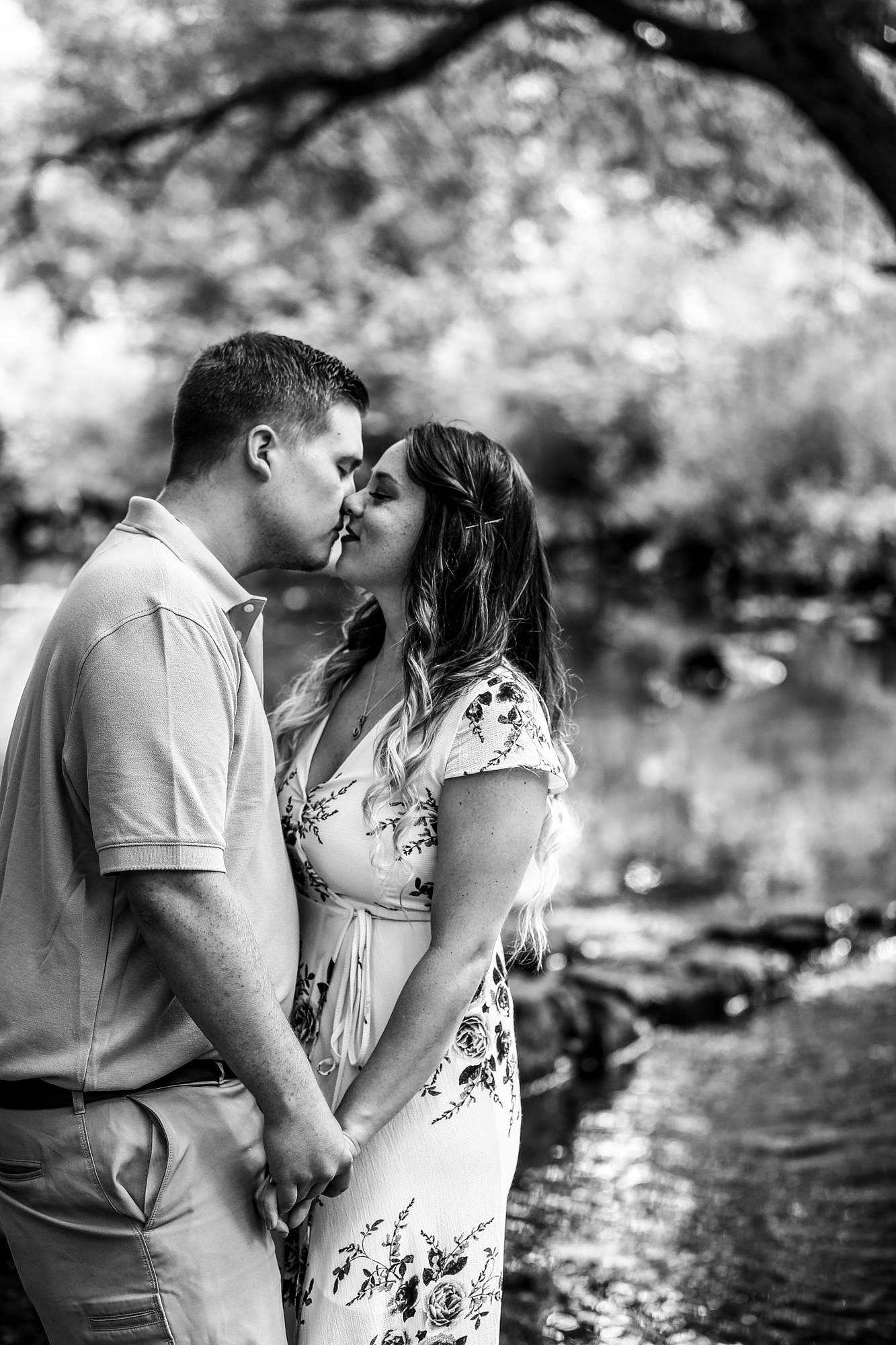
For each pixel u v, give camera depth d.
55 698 1.64
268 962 1.78
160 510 1.72
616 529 33.00
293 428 1.79
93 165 10.71
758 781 10.55
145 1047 1.66
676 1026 5.37
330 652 2.17
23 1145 1.65
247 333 1.84
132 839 1.54
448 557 1.89
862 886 7.48
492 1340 1.88
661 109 10.44
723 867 8.01
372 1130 1.71
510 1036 1.92
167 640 1.60
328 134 11.02
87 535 41.47
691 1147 4.08
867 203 10.86
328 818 1.89
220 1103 1.70
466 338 31.52
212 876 1.58
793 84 6.31
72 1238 1.65
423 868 1.84
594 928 6.60
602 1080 4.74
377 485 1.98
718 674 16.95
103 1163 1.62
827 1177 3.82
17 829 1.68
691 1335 2.96
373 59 10.01
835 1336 2.95
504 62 10.07
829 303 18.53
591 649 20.36
